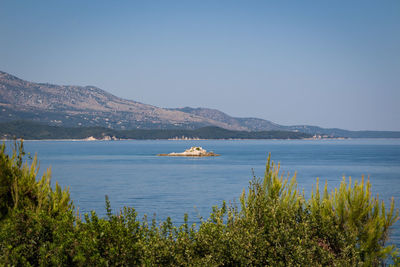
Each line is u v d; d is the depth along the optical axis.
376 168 116.25
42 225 9.01
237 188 69.25
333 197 10.77
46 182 11.13
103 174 98.06
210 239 9.04
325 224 9.90
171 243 9.05
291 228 9.24
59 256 8.09
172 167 124.81
